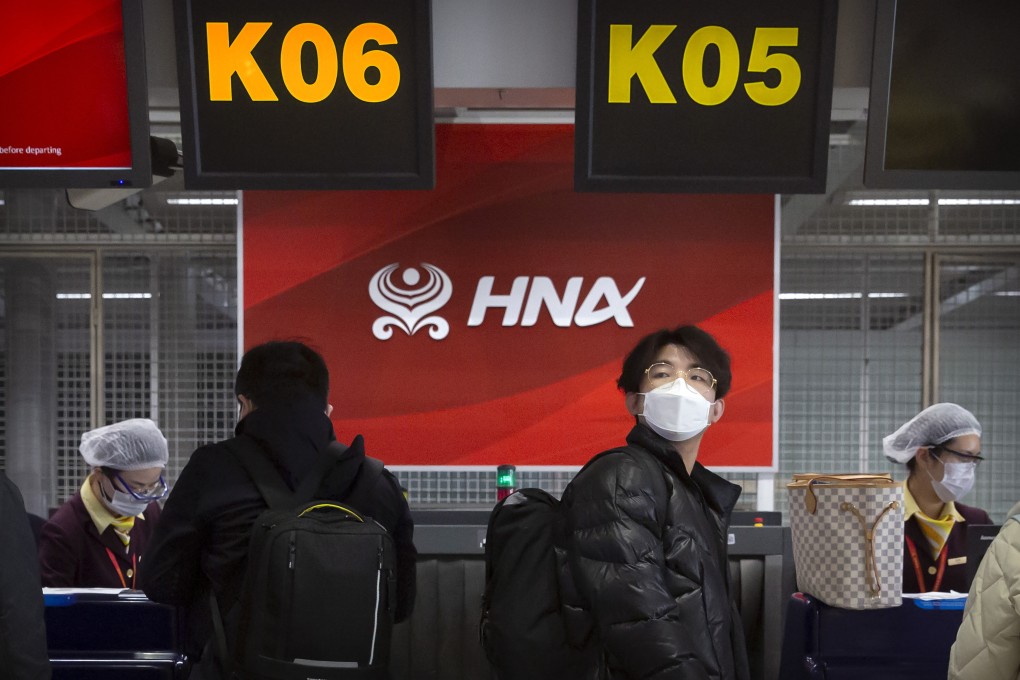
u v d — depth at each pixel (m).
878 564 2.62
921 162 3.43
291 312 5.07
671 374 2.06
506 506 2.04
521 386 5.05
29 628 2.00
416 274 5.07
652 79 3.39
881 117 3.38
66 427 5.41
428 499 5.10
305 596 1.96
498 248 5.06
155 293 5.43
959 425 3.30
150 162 3.43
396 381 5.05
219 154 3.44
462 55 3.74
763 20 3.35
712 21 3.35
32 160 3.40
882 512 2.62
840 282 5.45
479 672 3.68
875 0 3.38
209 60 3.37
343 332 5.06
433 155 3.46
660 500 1.84
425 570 3.71
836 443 5.43
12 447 5.38
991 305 5.46
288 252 5.07
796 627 2.71
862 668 2.63
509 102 4.05
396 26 3.35
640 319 5.05
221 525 2.07
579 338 5.05
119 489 3.37
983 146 3.41
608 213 5.06
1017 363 5.46
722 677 1.83
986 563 1.88
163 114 4.40
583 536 1.78
